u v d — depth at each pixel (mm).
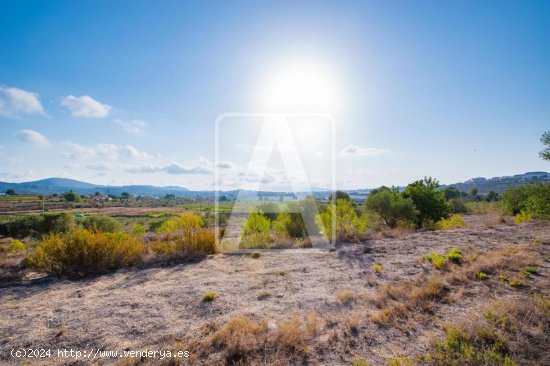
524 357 2885
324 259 8008
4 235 20625
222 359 3215
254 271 6988
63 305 5004
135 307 4852
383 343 3420
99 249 7250
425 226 15055
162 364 3166
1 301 5250
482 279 5203
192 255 8695
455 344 3168
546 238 8625
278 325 4016
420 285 5258
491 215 20609
